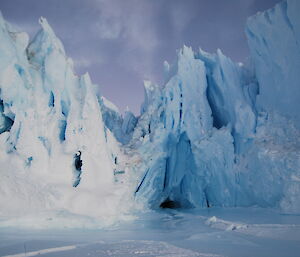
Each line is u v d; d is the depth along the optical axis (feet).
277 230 34.01
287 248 26.89
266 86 65.05
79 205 48.85
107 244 30.58
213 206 69.67
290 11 58.54
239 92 69.77
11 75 50.93
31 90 53.88
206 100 75.72
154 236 35.50
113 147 65.41
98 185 54.85
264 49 64.34
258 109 66.80
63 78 57.88
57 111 55.52
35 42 62.80
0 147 49.65
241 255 24.93
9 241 32.35
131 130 88.07
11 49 51.31
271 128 60.95
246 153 63.36
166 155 72.69
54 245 30.19
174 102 73.26
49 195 48.16
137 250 27.76
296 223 37.40
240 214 50.98
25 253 26.89
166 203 82.53
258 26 63.98
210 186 69.77
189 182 73.46
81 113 56.90
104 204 50.90
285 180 50.62
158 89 78.38
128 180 61.36
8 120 54.90
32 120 51.60
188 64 75.56
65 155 53.72
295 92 59.67
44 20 62.69
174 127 73.00
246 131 64.18
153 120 74.54
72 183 54.03
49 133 53.88
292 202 48.11
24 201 47.09
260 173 57.62
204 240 31.81
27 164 50.26
